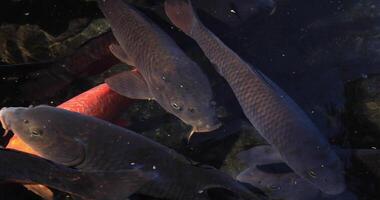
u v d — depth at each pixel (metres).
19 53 1.45
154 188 1.11
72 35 1.43
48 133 1.14
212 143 1.37
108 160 1.13
